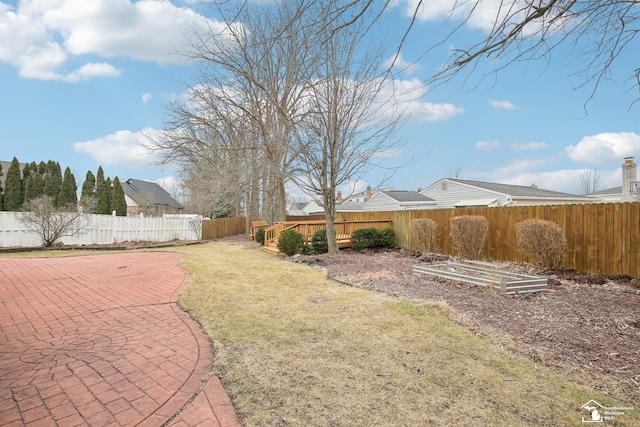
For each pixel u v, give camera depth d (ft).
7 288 20.12
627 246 21.36
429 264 24.38
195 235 56.70
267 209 65.31
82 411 7.57
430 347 10.96
